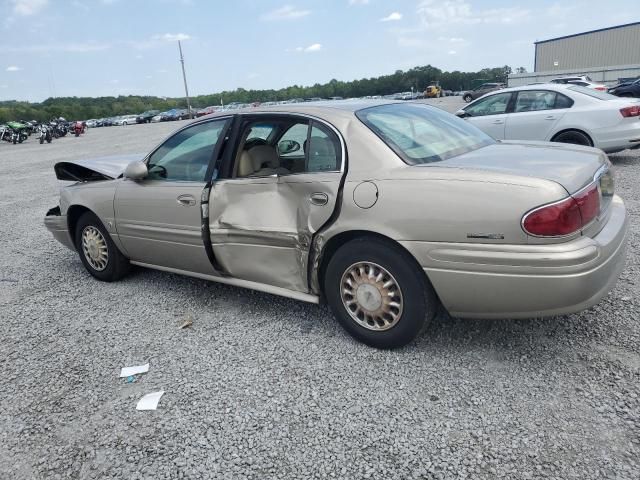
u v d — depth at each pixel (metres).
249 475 2.31
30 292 4.78
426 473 2.25
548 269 2.54
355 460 2.36
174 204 3.94
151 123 53.62
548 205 2.53
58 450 2.57
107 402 2.94
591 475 2.16
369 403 2.74
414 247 2.84
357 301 3.21
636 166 8.66
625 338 3.14
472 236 2.68
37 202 9.64
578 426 2.45
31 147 25.83
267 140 3.67
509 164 2.89
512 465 2.25
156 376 3.16
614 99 8.29
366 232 3.05
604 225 2.96
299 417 2.68
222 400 2.87
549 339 3.21
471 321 3.51
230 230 3.63
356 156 3.10
